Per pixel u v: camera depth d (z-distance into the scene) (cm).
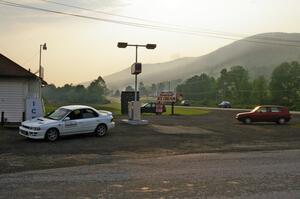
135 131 2741
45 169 1403
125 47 3347
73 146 2030
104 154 1805
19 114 3030
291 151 1980
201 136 2591
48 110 4859
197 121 3966
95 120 2398
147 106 5722
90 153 1825
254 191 1038
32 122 2225
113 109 6612
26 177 1230
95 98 12388
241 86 15650
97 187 1081
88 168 1420
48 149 1914
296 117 5347
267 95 14075
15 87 3028
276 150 2027
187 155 1817
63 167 1450
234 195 995
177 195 995
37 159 1627
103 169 1395
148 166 1466
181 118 4406
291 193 1015
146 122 3253
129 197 972
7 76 2983
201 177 1231
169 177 1232
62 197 967
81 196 978
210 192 1027
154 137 2461
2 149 1892
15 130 2609
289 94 13288
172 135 2584
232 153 1900
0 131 2545
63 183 1134
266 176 1248
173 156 1778
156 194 1004
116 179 1198
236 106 11894
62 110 2338
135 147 2047
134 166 1466
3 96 3009
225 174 1284
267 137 2636
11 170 1377
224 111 7281
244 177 1231
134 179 1198
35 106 2780
